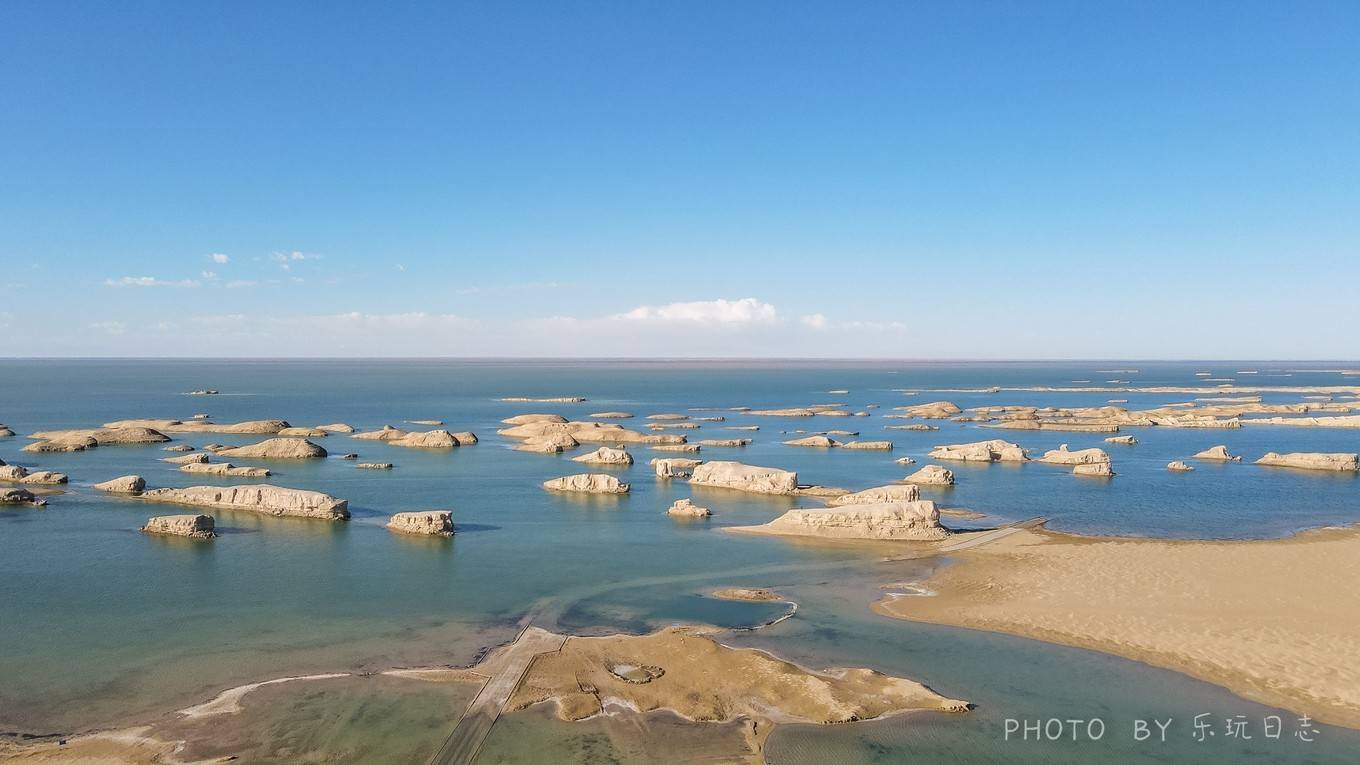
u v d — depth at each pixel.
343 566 53.00
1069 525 67.00
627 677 34.62
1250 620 42.09
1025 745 29.55
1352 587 47.66
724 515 70.75
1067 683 34.81
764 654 37.25
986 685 34.53
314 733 29.84
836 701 32.25
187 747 28.80
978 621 42.56
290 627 41.28
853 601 46.22
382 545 58.81
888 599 46.59
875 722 30.97
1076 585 48.75
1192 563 53.59
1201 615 42.97
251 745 28.98
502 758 28.27
